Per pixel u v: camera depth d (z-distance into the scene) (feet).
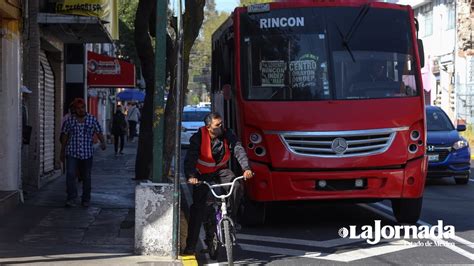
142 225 28.27
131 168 70.74
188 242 28.73
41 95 54.13
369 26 36.27
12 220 36.32
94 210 40.57
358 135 33.42
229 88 37.19
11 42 40.98
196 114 103.24
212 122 27.55
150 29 53.21
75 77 72.28
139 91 137.18
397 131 33.73
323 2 36.47
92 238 32.30
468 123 115.44
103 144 42.37
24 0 43.37
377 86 35.17
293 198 33.53
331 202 34.63
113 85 78.59
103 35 56.90
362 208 43.50
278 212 42.09
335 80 35.04
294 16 36.14
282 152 33.47
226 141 27.84
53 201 43.75
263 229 35.96
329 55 35.47
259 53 35.58
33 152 49.03
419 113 34.47
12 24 41.04
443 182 58.08
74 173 41.37
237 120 35.04
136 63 135.54
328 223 37.91
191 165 27.14
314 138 33.42
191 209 28.55
